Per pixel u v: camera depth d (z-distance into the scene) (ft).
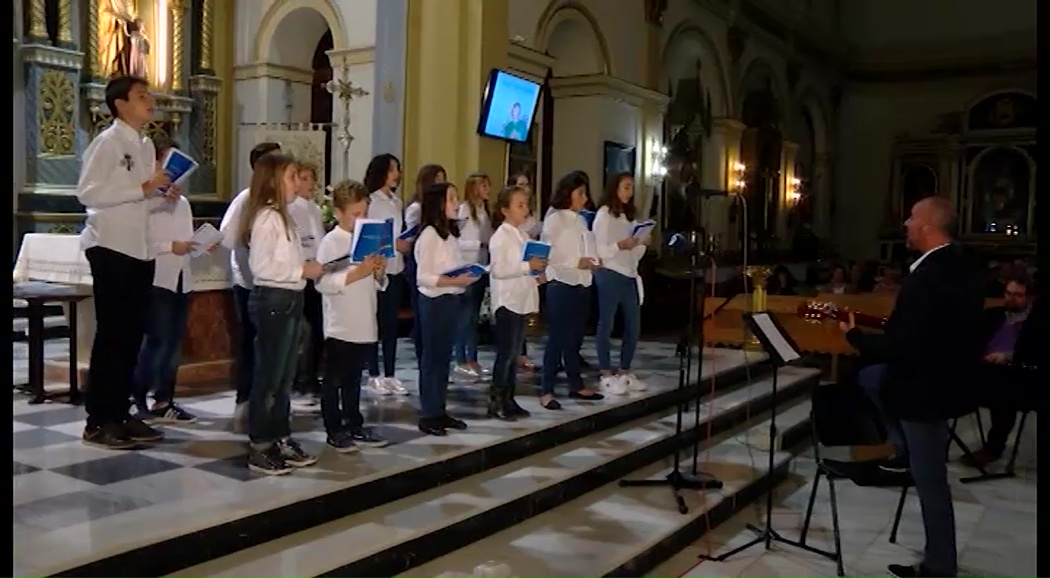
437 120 28.78
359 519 13.16
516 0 31.40
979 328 13.57
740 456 19.89
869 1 68.64
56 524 11.15
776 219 58.08
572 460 16.81
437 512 13.64
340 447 14.90
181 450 14.71
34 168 30.53
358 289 14.89
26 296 17.19
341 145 33.55
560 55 37.55
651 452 18.51
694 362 25.84
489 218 21.80
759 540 15.72
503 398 17.67
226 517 11.61
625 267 20.49
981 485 20.65
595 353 26.96
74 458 14.08
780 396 24.86
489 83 27.78
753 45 53.62
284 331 13.58
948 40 66.23
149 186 14.05
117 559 10.43
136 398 16.60
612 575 13.24
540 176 36.94
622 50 39.06
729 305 28.09
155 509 11.79
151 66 34.22
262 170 13.57
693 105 46.83
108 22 32.63
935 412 13.51
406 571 12.55
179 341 16.69
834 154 69.21
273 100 36.09
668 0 42.57
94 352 14.60
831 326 25.76
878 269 50.78
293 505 12.45
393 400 19.11
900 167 67.56
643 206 41.34
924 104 67.67
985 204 64.80
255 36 35.96
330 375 14.93
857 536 16.76
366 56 32.83
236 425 16.02
